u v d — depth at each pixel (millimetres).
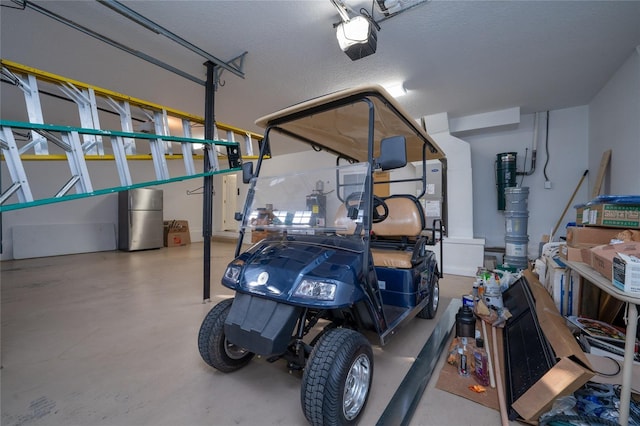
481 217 5234
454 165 4828
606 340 1677
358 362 1386
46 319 2611
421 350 2070
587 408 1345
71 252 6258
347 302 1252
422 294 2432
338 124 2123
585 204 2111
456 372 1777
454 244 4645
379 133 2355
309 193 1862
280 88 3912
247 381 1702
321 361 1219
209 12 2455
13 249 5504
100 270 4699
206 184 3123
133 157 2355
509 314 2453
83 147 1968
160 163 2279
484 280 3010
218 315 1691
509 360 1838
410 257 2264
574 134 4512
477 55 3070
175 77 3654
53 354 1987
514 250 4242
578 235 1899
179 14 2475
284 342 1279
